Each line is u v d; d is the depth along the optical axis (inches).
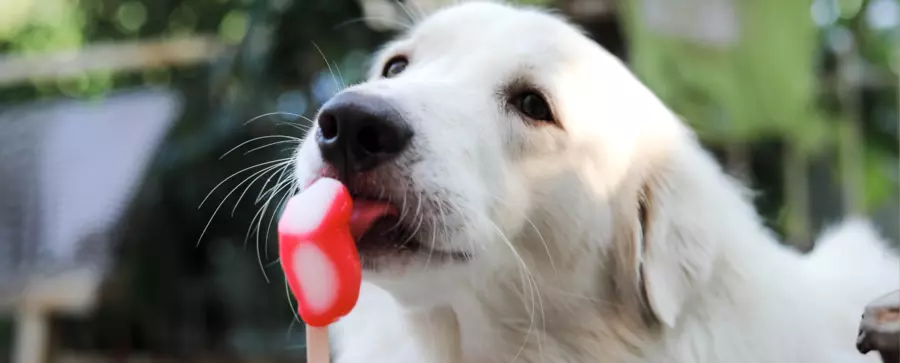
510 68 33.8
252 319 68.6
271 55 65.8
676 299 34.2
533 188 33.7
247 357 67.3
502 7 36.1
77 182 70.5
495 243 32.9
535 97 33.8
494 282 33.4
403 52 36.5
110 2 99.7
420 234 31.2
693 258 34.4
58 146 74.7
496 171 32.9
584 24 57.7
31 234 67.9
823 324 35.3
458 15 35.9
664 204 34.6
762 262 35.1
